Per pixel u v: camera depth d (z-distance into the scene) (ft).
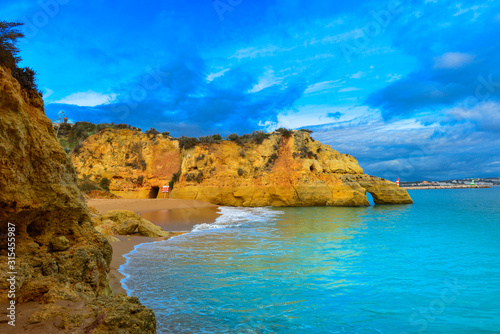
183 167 162.81
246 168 157.07
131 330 12.82
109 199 125.59
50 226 19.03
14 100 15.43
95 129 183.21
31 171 16.85
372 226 67.26
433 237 51.65
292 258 36.17
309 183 140.05
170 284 26.27
